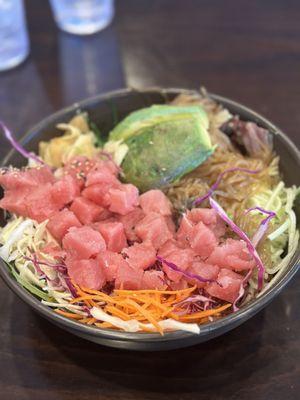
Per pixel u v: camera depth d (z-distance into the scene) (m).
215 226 0.27
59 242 0.27
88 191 0.28
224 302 0.25
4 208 0.28
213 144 0.31
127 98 0.33
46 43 0.45
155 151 0.30
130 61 0.43
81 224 0.27
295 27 0.44
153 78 0.41
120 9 0.47
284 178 0.30
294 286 0.28
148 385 0.25
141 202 0.28
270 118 0.37
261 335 0.26
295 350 0.26
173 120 0.30
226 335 0.26
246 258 0.25
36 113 0.39
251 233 0.28
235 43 0.43
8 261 0.26
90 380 0.25
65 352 0.26
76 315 0.24
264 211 0.27
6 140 0.37
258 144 0.31
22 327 0.27
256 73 0.41
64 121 0.32
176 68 0.42
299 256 0.24
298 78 0.40
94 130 0.34
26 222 0.27
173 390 0.25
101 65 0.43
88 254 0.25
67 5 0.44
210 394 0.24
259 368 0.25
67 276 0.26
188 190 0.30
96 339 0.23
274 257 0.27
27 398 0.25
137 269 0.25
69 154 0.32
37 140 0.32
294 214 0.28
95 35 0.45
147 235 0.26
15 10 0.41
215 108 0.32
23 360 0.26
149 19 0.46
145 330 0.23
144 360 0.26
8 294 0.29
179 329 0.22
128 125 0.31
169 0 0.47
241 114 0.31
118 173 0.30
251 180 0.30
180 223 0.28
